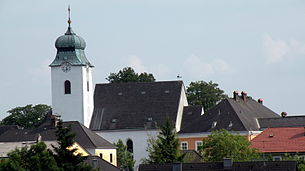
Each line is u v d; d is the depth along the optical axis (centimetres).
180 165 19475
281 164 19088
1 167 18075
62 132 19125
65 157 18850
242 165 19250
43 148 18500
